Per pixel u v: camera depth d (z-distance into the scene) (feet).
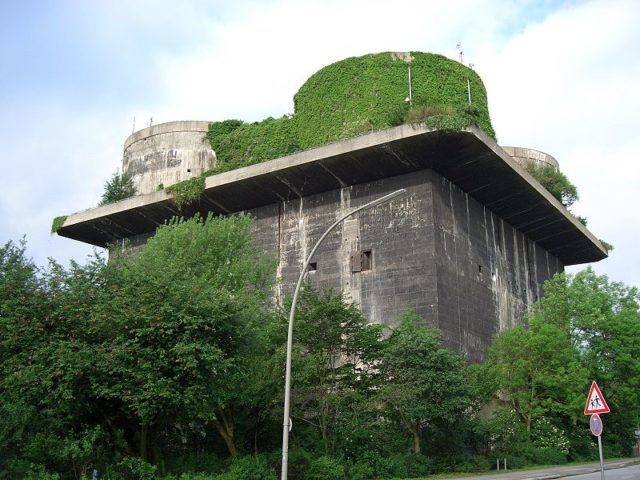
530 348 117.70
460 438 102.12
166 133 184.75
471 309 136.05
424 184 131.03
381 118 142.10
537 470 98.89
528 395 117.08
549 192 163.94
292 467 75.10
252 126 171.42
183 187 149.18
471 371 106.11
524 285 167.53
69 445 59.88
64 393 58.85
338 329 86.07
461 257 136.56
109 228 171.83
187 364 61.67
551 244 187.21
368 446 86.89
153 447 72.43
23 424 55.83
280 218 148.15
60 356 59.82
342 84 153.79
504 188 144.77
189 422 67.97
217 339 67.92
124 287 67.05
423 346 93.81
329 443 84.38
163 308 63.57
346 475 77.82
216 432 82.69
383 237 132.98
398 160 129.39
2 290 63.72
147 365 61.82
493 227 155.43
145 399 62.39
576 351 128.36
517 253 167.43
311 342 85.15
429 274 125.59
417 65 151.53
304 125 158.40
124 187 181.78
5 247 67.36
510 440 110.11
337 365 95.09
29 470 55.01
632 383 126.00
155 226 165.89
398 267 129.49
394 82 148.97
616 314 131.34
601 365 127.44
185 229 100.22
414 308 125.49
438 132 120.16
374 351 93.04
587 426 134.10
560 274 142.31
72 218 172.24
